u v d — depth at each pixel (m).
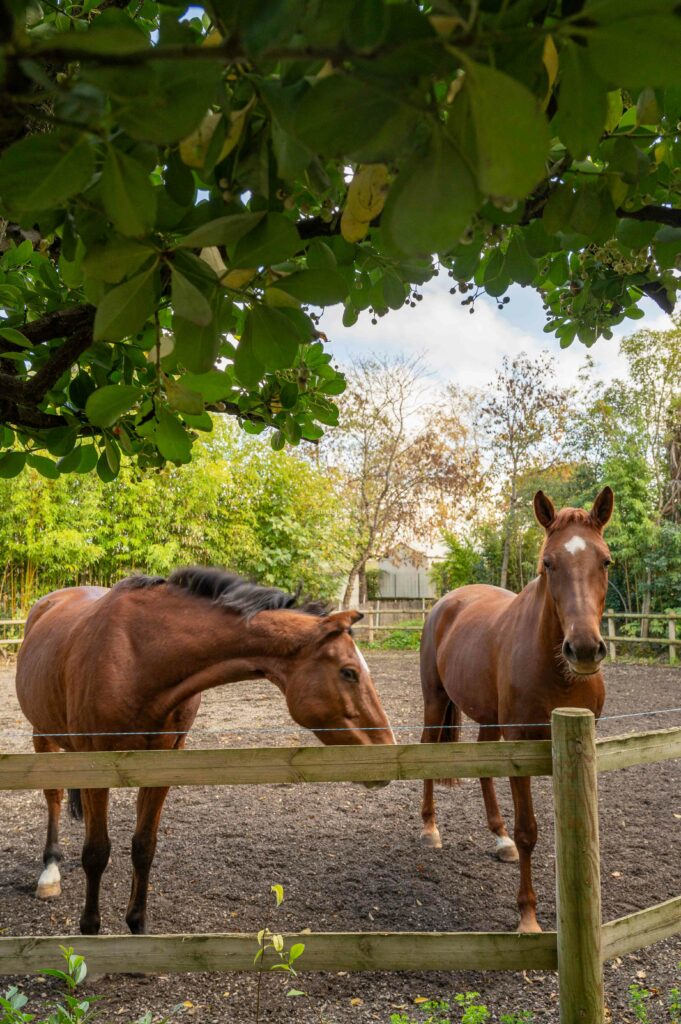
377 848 4.39
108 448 1.77
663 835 4.59
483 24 0.55
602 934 2.16
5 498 12.38
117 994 2.78
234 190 0.87
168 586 2.90
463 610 4.46
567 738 2.09
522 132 0.45
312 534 16.36
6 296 1.66
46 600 4.02
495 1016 2.66
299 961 2.13
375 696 2.59
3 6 0.44
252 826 4.77
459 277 1.44
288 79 0.67
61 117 0.54
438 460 19.98
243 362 0.96
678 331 15.52
